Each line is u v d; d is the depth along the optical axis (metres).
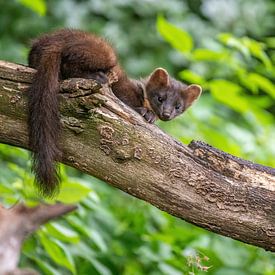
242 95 15.61
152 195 8.58
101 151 8.55
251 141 14.82
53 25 20.06
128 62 19.81
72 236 10.47
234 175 8.65
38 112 8.47
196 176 8.53
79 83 8.34
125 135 8.54
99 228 13.02
